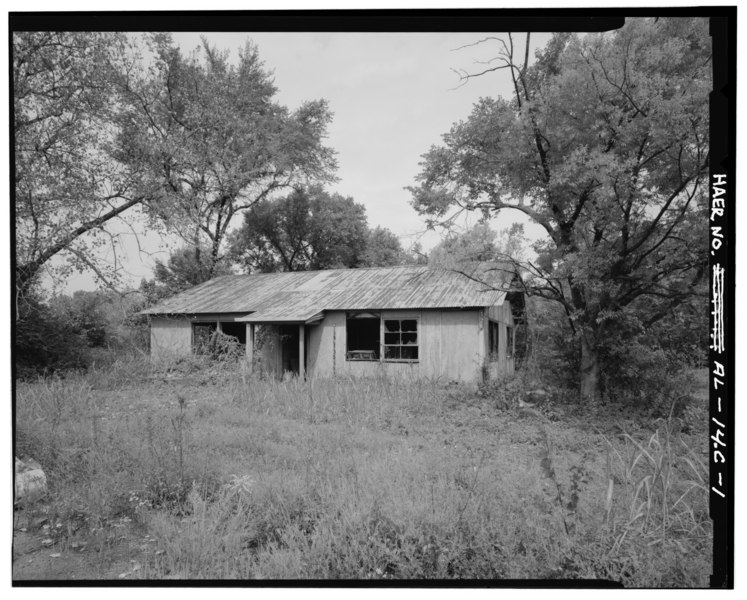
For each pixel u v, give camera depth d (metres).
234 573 4.09
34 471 6.07
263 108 29.09
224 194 24.38
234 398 11.59
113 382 14.24
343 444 7.69
